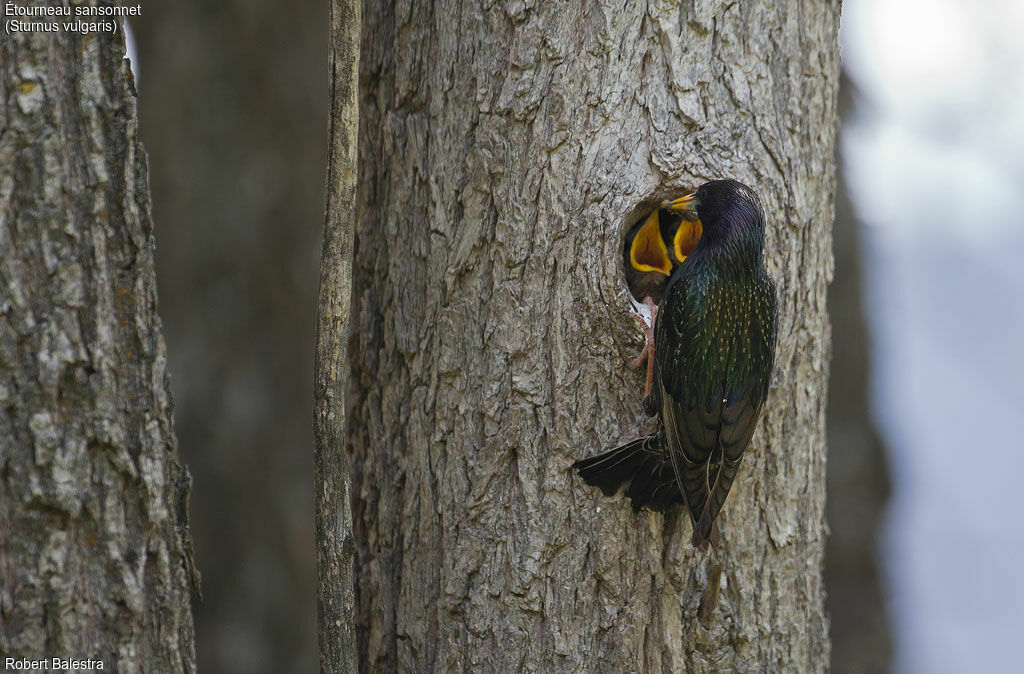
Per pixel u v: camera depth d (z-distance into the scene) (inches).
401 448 338.3
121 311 257.9
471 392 319.0
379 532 343.6
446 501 323.3
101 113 254.4
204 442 560.1
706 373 312.2
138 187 260.2
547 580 313.1
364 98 354.0
